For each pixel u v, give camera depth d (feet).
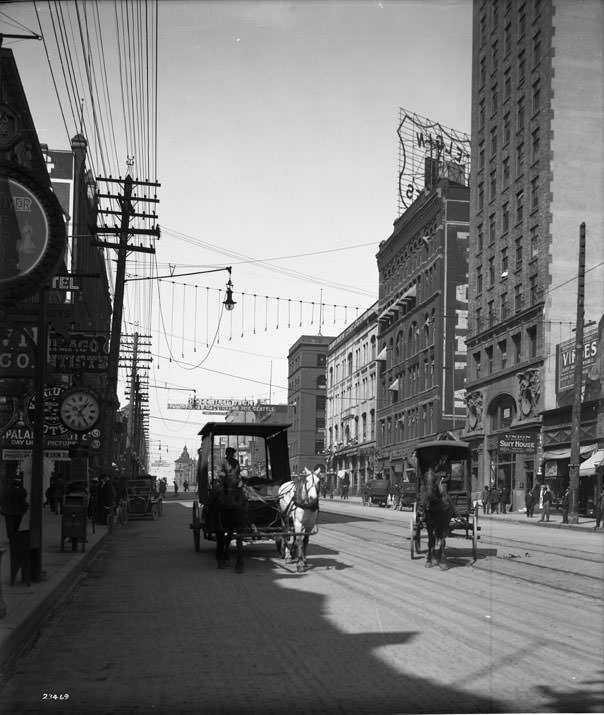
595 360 136.36
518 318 163.94
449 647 26.89
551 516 141.69
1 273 32.09
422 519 60.34
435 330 211.20
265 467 64.13
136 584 43.93
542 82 152.15
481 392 183.11
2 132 52.85
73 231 139.13
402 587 42.09
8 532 39.40
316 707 20.01
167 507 178.50
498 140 176.96
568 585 43.52
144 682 22.48
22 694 21.30
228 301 96.27
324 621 31.76
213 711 19.57
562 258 151.64
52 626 30.96
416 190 248.73
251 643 27.55
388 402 259.19
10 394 74.23
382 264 273.54
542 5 150.51
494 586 42.75
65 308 48.78
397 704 20.29
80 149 141.59
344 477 302.66
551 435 150.00
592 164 150.82
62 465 127.54
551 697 20.97
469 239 195.11
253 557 60.13
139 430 302.04
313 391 395.14
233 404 350.43
